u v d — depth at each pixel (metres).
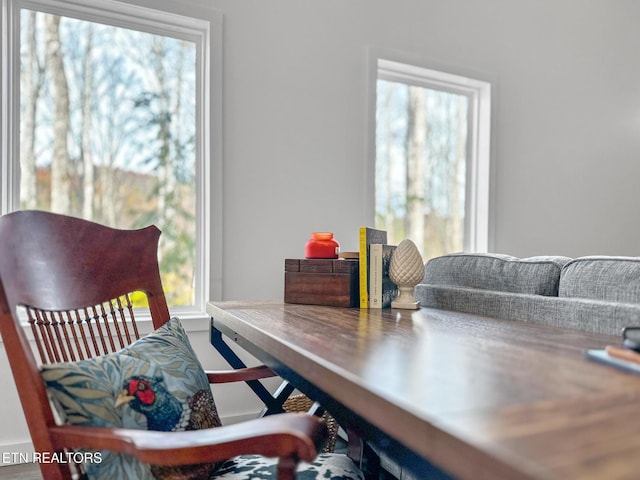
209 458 0.63
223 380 1.16
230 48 2.27
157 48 2.25
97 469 0.80
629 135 3.60
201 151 2.32
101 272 1.10
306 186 2.44
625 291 1.10
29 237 0.93
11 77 1.96
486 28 2.99
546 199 3.25
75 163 2.09
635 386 0.55
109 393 0.85
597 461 0.35
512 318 1.24
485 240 3.02
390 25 2.66
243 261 2.29
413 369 0.63
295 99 2.41
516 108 3.12
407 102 2.90
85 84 2.11
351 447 1.11
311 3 2.45
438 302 1.50
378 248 1.40
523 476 0.34
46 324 0.98
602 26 3.48
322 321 1.12
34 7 2.01
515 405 0.48
